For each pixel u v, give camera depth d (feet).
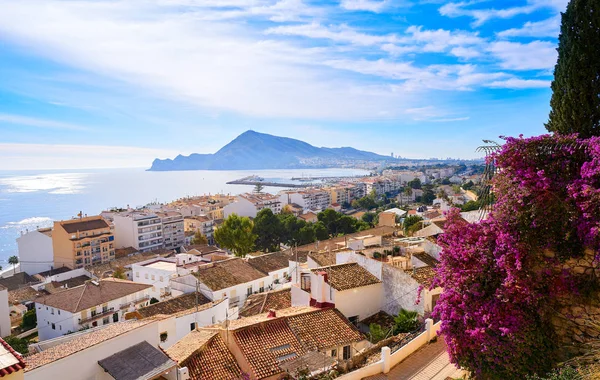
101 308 170.81
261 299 107.96
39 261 324.60
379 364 54.13
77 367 47.50
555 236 37.19
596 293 35.50
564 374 32.89
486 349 37.81
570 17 44.88
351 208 643.45
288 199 579.89
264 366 62.03
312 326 73.20
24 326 192.34
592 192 33.58
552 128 47.73
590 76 43.19
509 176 40.68
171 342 97.86
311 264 120.06
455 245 43.32
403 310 77.25
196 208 512.63
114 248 358.84
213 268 161.38
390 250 106.22
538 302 37.76
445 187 594.65
